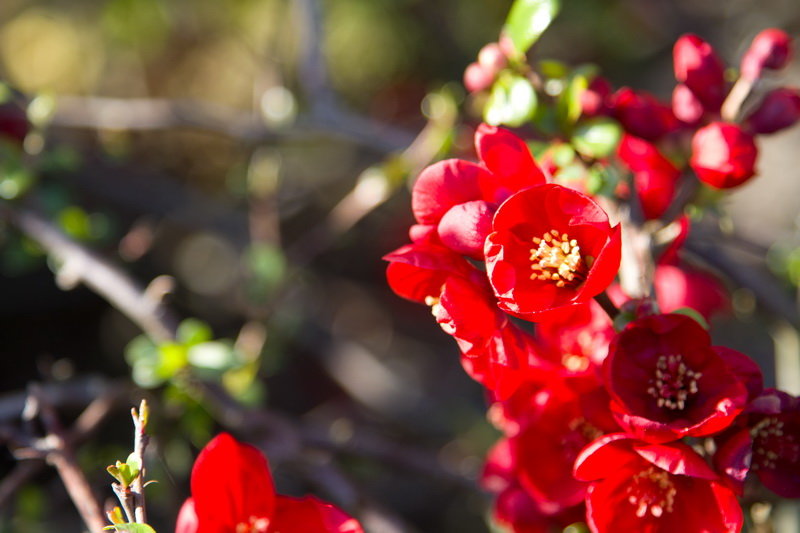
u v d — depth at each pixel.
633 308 0.55
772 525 0.59
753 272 0.71
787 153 1.39
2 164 0.74
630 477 0.54
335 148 1.31
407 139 0.82
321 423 1.10
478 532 1.13
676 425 0.53
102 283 0.72
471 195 0.54
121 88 1.40
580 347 0.58
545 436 0.58
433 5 1.29
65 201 0.76
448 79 1.32
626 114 0.60
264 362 0.85
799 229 0.76
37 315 1.29
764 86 0.59
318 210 1.30
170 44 1.35
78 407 0.79
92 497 0.62
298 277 0.93
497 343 0.53
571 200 0.53
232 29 1.29
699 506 0.54
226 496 0.56
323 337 1.13
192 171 1.35
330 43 1.33
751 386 0.54
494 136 0.54
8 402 0.70
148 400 0.72
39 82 1.41
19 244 0.79
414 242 0.55
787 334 0.71
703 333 0.54
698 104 0.60
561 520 0.60
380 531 0.71
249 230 1.12
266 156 0.93
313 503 0.56
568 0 1.28
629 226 0.59
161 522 0.91
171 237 1.31
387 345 1.33
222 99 1.40
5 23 1.43
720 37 1.37
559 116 0.60
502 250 0.53
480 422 1.04
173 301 1.24
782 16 1.34
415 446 1.08
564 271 0.54
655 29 1.36
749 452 0.53
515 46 0.59
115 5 1.26
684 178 0.60
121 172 1.14
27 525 0.74
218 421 0.75
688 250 0.70
